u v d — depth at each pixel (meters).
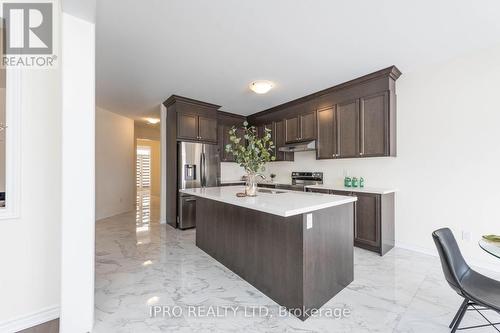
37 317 1.65
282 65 2.92
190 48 2.50
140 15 1.94
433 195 2.89
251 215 2.22
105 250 3.14
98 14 1.92
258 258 2.12
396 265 2.61
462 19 2.00
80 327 1.52
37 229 1.66
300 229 1.71
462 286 1.36
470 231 2.61
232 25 2.09
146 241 3.54
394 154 3.16
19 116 1.60
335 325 1.61
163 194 4.71
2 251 1.53
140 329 1.57
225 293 2.05
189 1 1.77
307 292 1.71
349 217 2.22
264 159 2.52
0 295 1.52
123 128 5.97
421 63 2.88
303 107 4.23
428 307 1.82
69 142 1.49
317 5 1.83
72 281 1.50
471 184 2.60
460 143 2.68
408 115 3.10
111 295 2.00
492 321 1.64
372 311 1.77
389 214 3.10
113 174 5.61
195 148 4.38
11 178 1.56
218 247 2.76
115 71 3.09
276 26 2.10
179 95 4.11
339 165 3.98
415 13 1.92
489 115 2.49
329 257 1.94
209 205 2.98
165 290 2.09
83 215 1.54
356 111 3.39
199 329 1.57
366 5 1.82
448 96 2.77
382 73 3.04
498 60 2.43
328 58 2.73
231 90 3.86
